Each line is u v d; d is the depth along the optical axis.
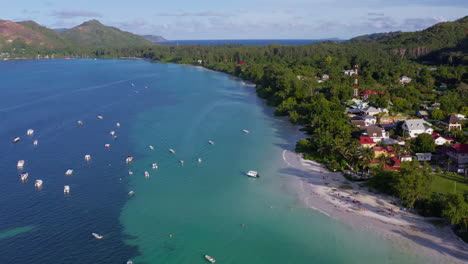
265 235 86.06
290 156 134.00
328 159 126.56
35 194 106.12
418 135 133.12
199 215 95.00
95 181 115.12
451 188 102.38
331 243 82.50
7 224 90.50
